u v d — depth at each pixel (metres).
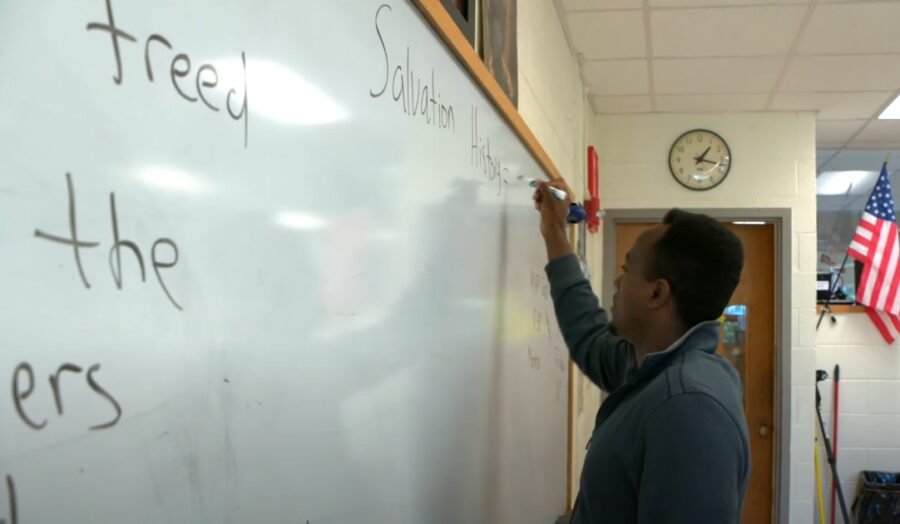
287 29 0.54
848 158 4.74
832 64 2.95
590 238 3.24
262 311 0.50
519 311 1.44
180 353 0.42
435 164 0.90
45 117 0.33
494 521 1.20
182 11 0.42
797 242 3.64
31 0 0.32
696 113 3.75
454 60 0.99
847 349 4.08
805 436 3.61
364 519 0.68
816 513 4.02
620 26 2.60
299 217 0.56
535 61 1.94
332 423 0.61
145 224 0.39
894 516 3.79
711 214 3.71
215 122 0.45
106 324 0.36
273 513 0.52
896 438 3.99
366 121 0.69
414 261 0.82
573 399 2.44
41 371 0.32
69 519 0.34
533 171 1.66
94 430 0.35
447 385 0.95
